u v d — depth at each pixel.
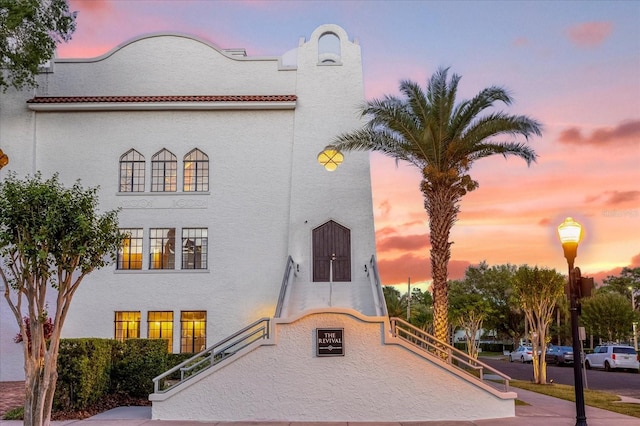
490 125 21.12
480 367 16.50
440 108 21.80
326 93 28.70
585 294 12.66
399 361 16.19
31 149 27.45
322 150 28.11
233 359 16.08
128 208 27.48
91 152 27.78
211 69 28.84
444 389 16.06
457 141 21.56
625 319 57.66
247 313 26.55
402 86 22.16
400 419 15.92
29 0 24.62
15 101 27.75
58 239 11.31
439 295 21.25
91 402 16.31
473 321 38.66
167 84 28.64
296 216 27.41
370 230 27.47
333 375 16.12
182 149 27.97
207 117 28.22
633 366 37.56
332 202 27.64
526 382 26.25
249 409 15.91
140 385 18.05
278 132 28.23
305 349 16.22
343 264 27.19
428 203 22.23
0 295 25.95
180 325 26.55
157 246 27.36
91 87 28.39
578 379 12.50
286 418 15.90
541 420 15.38
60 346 15.69
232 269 26.95
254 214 27.48
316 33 29.44
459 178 21.92
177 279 26.81
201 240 27.48
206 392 15.89
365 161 28.11
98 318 26.47
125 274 26.81
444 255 21.50
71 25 26.53
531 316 26.28
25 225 11.14
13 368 25.55
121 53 28.72
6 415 15.33
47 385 10.88
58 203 11.38
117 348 18.36
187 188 27.91
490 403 16.02
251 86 28.81
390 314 52.06
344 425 15.34
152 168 27.95
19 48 25.22
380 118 21.84
